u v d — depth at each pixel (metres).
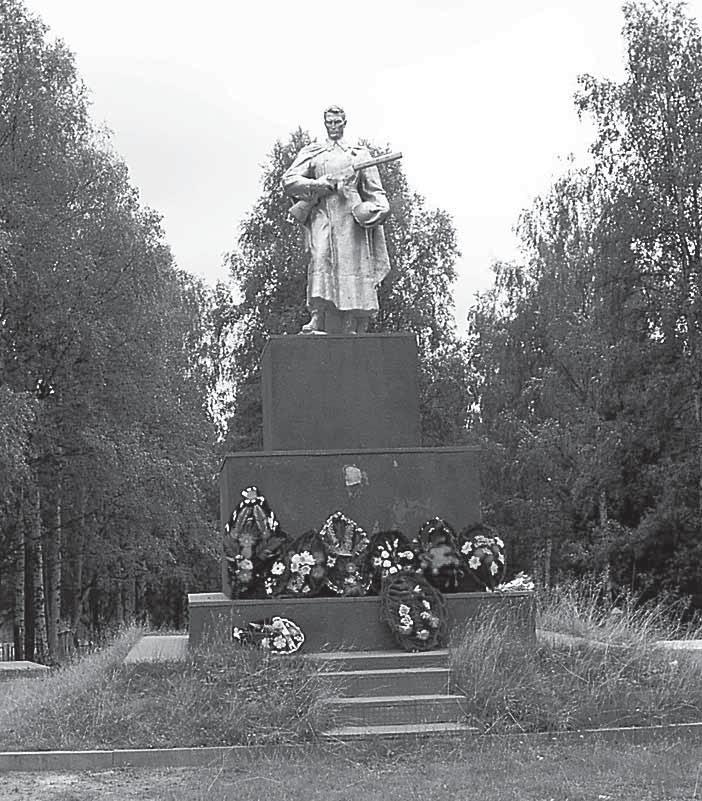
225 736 10.84
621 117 32.28
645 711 11.67
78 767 10.30
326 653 12.97
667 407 31.36
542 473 37.75
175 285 38.50
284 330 34.78
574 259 37.59
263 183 37.06
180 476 31.44
